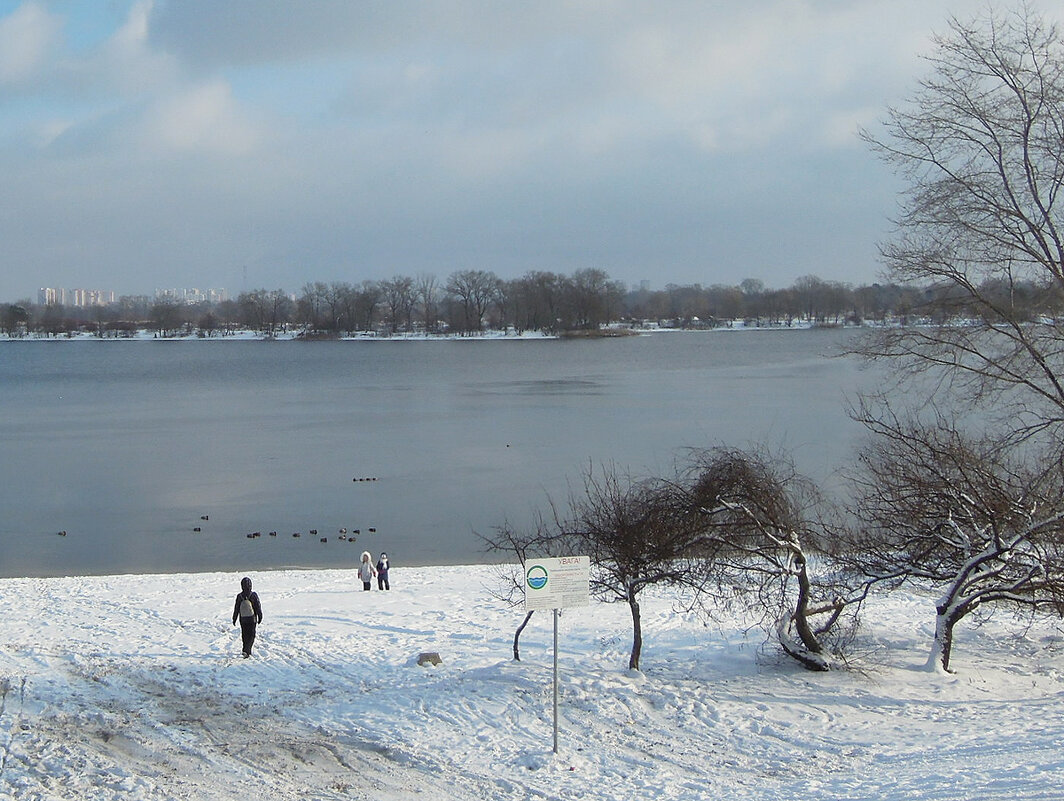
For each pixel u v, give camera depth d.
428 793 11.57
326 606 23.31
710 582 17.20
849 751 12.47
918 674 15.88
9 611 22.42
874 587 22.22
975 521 16.16
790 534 15.79
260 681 16.30
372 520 37.78
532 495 41.62
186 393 92.00
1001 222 18.30
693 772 12.01
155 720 14.23
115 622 21.05
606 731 13.38
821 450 48.25
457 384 96.06
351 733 13.57
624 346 161.50
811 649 16.19
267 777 12.12
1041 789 9.83
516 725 13.61
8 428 67.12
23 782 11.73
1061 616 15.88
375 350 162.50
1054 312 18.42
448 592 25.30
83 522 38.09
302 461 51.66
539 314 196.00
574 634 19.33
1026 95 18.17
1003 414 30.70
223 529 36.72
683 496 15.61
